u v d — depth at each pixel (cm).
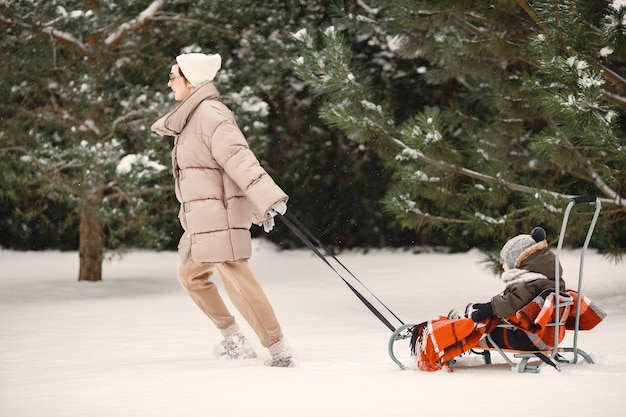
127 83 1748
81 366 780
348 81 1216
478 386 582
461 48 1297
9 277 2061
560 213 1173
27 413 536
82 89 1631
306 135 2478
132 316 1254
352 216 2508
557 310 638
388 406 523
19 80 1630
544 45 1023
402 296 1492
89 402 567
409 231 2491
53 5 1587
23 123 1641
